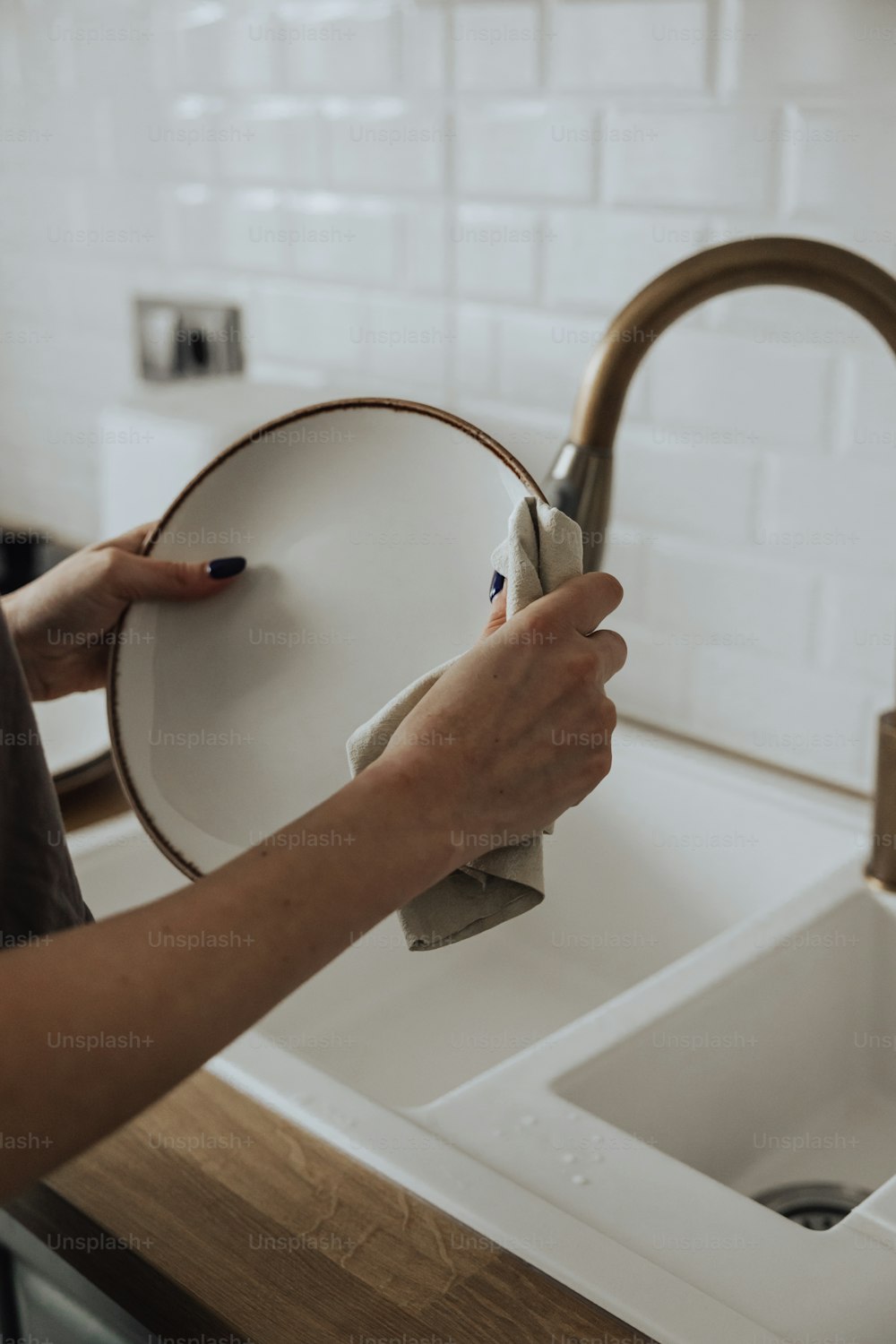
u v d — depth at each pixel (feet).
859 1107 2.83
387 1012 3.26
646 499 3.60
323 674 2.05
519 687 1.53
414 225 3.90
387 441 2.02
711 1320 1.68
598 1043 2.33
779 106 3.04
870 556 3.21
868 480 3.16
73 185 4.97
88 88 4.76
